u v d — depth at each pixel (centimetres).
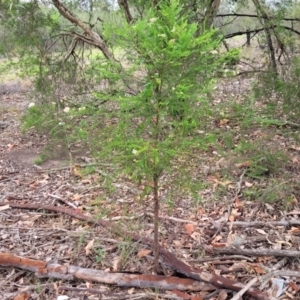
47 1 564
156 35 225
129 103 236
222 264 305
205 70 263
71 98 579
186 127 244
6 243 341
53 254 324
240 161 402
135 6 533
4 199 423
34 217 382
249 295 267
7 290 288
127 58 255
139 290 282
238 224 356
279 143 480
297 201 393
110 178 307
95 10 618
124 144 241
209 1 528
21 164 515
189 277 282
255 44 738
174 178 279
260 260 308
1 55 650
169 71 233
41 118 510
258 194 398
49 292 284
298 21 606
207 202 387
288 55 585
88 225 362
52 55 627
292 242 331
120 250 321
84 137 296
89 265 310
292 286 277
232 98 437
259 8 575
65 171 482
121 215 357
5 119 709
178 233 346
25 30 575
